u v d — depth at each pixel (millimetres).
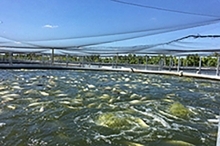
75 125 4773
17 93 7867
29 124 4684
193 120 5391
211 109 6555
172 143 3994
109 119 5059
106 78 15000
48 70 20969
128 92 9086
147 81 14102
